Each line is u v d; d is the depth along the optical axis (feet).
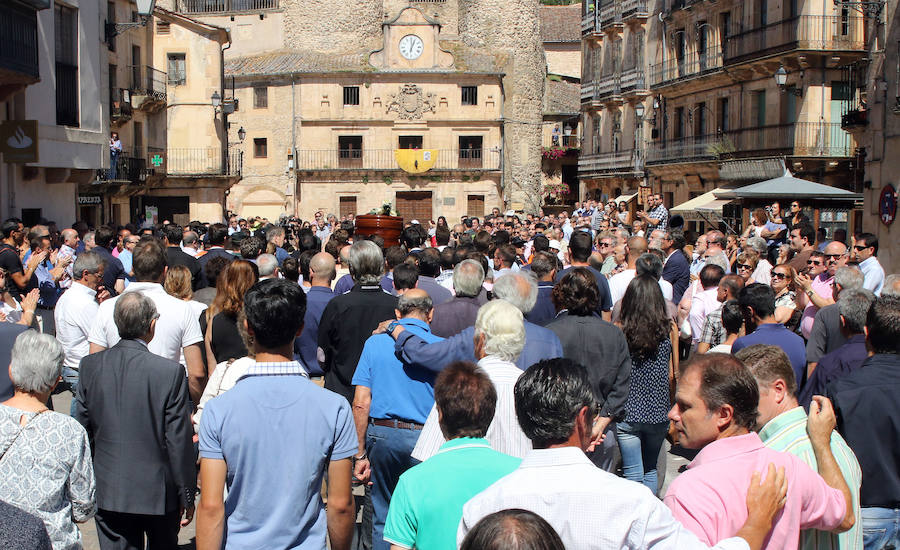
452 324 22.94
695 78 123.34
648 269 30.37
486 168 183.62
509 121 198.39
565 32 241.76
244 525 14.64
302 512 14.70
